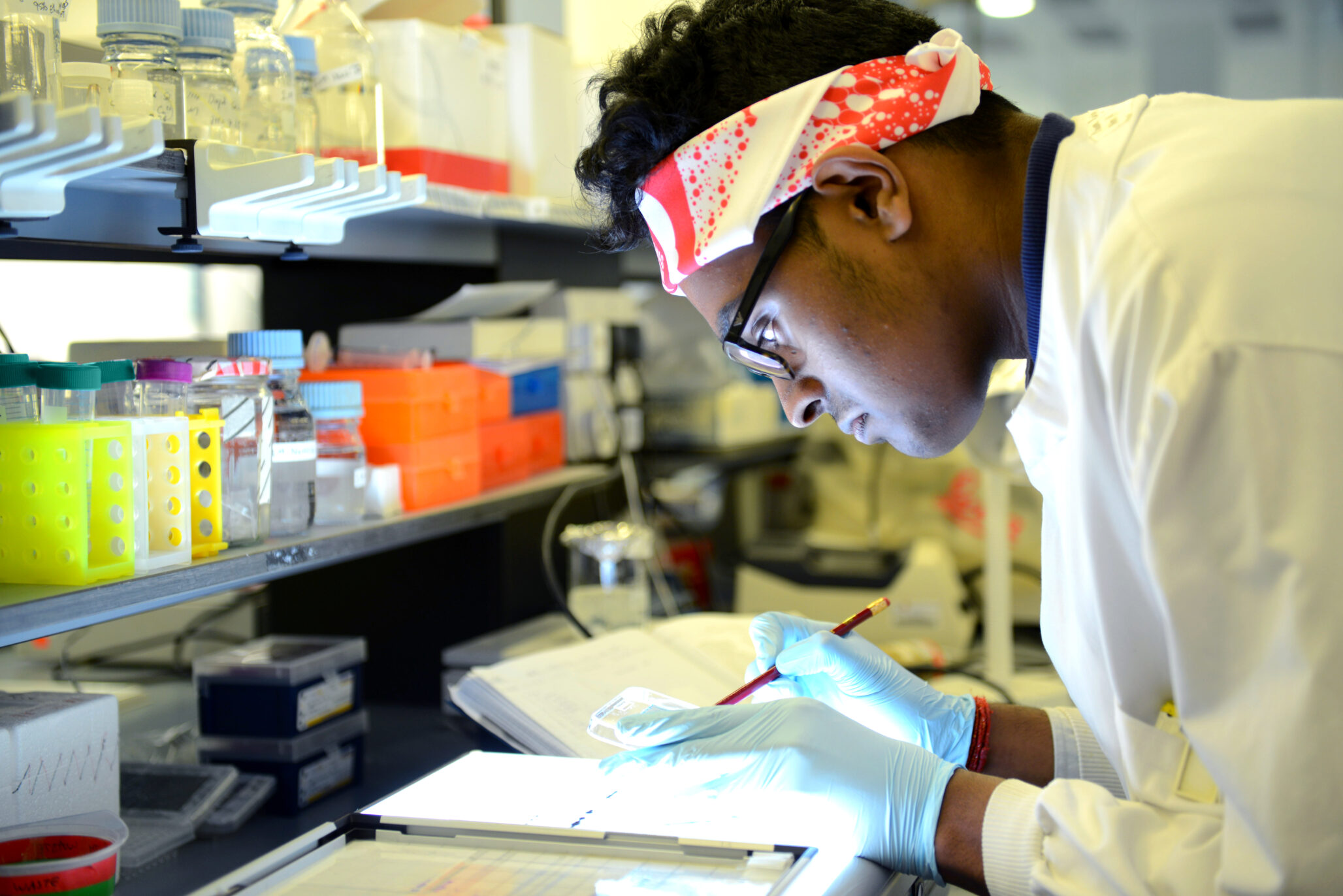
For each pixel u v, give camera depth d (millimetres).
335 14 1497
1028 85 4266
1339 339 727
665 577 2877
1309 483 714
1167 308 771
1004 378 1821
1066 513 943
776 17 1000
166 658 1859
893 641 2812
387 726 1818
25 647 1724
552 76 2014
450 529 1594
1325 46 3990
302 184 1085
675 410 3090
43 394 1099
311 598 2016
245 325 1948
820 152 954
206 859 1242
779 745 985
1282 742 705
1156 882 786
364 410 1563
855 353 989
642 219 1104
